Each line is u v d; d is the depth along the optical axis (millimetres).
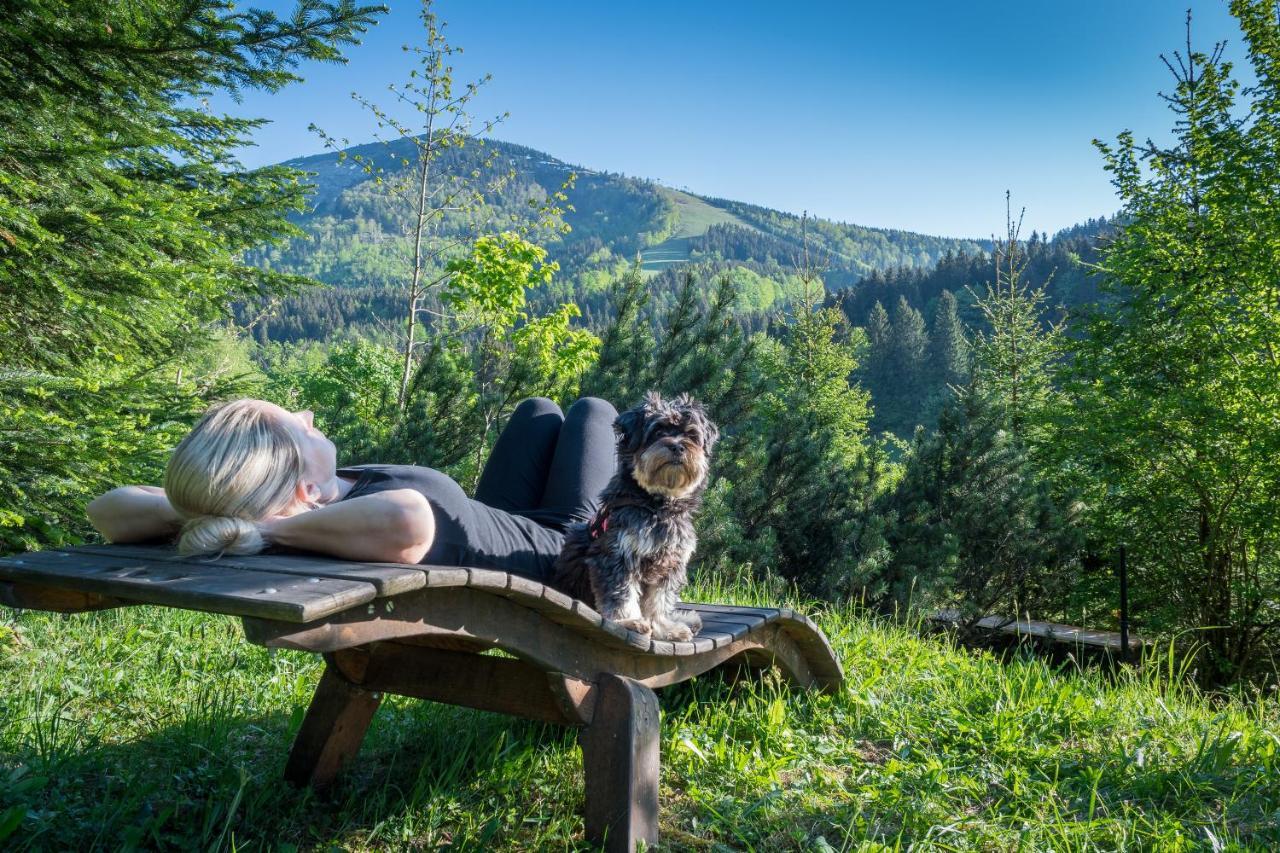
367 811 2600
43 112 4430
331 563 2033
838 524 7828
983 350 22266
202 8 4117
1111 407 14406
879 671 4227
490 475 3424
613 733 2412
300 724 3078
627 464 3025
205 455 2139
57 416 4000
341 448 7703
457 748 3004
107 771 2693
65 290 3998
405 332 15461
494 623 2180
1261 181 13375
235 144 5633
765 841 2551
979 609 8578
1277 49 13852
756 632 3275
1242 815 2807
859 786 2953
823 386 31125
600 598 2771
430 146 15469
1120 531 14211
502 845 2436
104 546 2275
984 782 3025
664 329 7961
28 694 3299
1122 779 3047
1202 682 11484
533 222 15000
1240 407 13242
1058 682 4102
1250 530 12938
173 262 4934
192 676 3750
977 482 9039
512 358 8828
